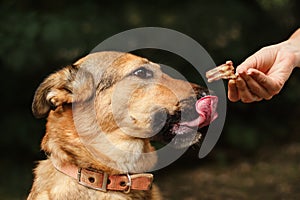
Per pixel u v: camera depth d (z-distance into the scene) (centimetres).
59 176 471
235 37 1129
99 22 1001
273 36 1211
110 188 468
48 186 474
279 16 1245
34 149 1057
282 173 1095
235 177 1082
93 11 1019
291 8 1266
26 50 956
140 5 1066
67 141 470
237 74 374
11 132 1051
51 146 476
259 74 372
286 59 426
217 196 977
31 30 958
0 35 967
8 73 1052
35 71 1030
